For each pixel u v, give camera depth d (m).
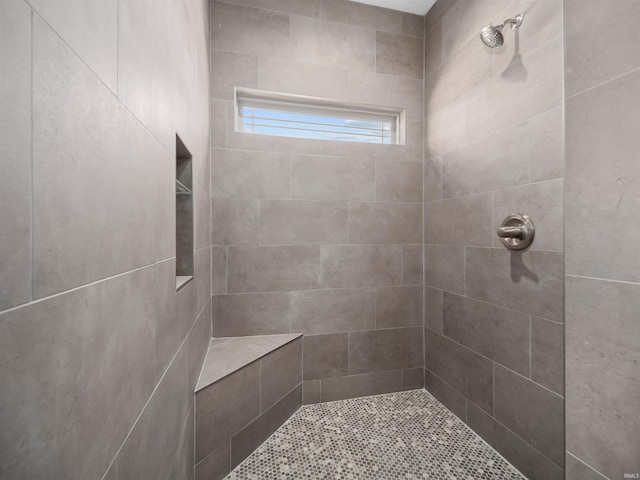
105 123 0.46
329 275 1.89
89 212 0.42
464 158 1.65
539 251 1.22
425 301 2.02
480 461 1.38
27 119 0.30
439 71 1.86
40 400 0.32
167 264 0.80
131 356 0.56
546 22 1.17
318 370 1.87
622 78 0.51
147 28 0.65
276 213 1.80
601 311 0.55
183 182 1.18
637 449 0.50
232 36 1.72
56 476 0.34
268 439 1.54
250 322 1.78
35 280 0.31
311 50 1.84
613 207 0.53
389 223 1.98
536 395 1.24
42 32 0.32
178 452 0.91
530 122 1.25
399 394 1.97
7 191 0.28
